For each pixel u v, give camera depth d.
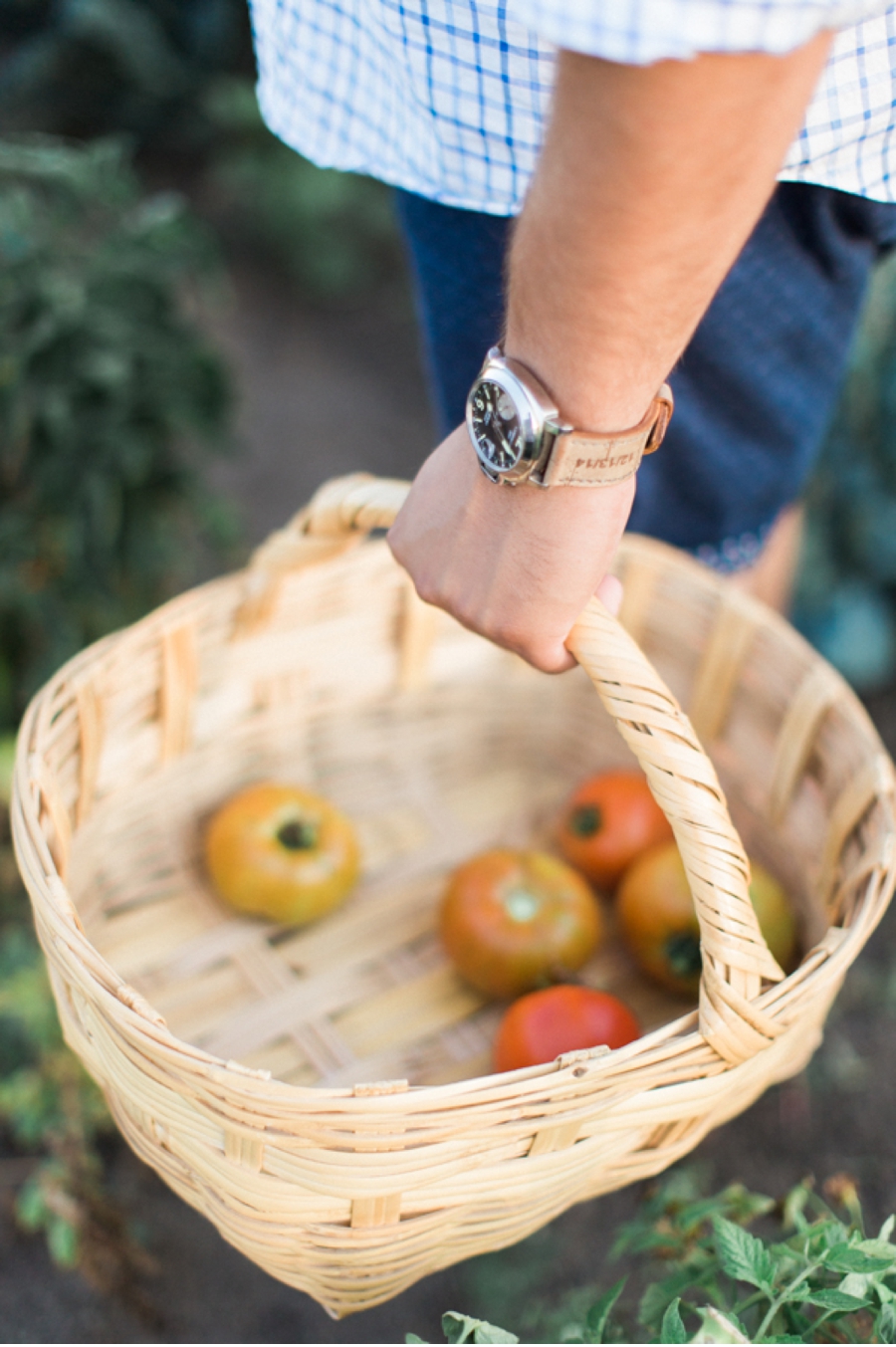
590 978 0.98
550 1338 0.92
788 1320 0.68
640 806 1.01
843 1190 0.77
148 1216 1.14
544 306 0.55
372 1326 1.07
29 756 0.78
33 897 0.68
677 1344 0.60
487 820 1.12
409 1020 0.93
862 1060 1.30
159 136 3.11
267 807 0.97
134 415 1.45
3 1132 1.20
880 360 1.55
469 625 0.70
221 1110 0.60
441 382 1.05
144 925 0.96
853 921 0.74
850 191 0.80
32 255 1.32
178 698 0.95
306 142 0.93
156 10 2.98
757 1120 1.24
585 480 0.60
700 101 0.46
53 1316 1.07
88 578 1.45
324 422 2.43
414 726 1.14
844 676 1.74
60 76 2.91
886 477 1.62
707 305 0.56
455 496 0.66
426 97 0.78
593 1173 0.69
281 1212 0.64
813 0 0.44
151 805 0.98
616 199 0.49
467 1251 0.71
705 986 0.65
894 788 0.82
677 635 1.05
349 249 2.84
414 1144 0.60
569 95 0.48
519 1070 0.62
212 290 1.95
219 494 2.16
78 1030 0.71
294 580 0.98
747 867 0.66
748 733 1.02
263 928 0.98
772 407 1.04
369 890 1.04
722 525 1.16
